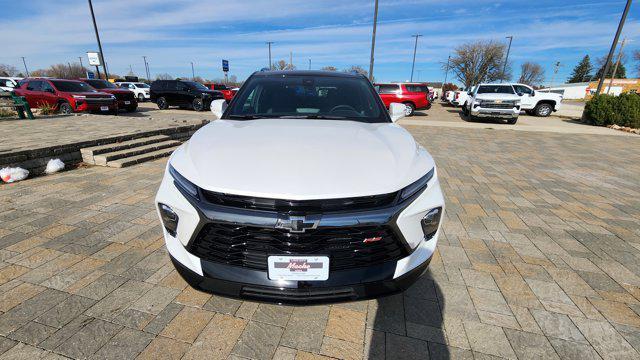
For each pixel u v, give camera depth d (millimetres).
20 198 3775
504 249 2945
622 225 3547
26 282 2238
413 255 1766
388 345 1830
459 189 4773
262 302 1643
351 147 1923
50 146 4805
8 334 1798
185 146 2139
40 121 8258
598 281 2482
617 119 13109
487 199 4336
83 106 10992
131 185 4328
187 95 16391
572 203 4242
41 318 1919
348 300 1661
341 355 1757
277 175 1621
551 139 9938
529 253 2885
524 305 2184
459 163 6512
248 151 1841
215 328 1905
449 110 22172
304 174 1627
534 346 1848
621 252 2938
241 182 1594
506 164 6516
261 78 3189
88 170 5027
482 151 7828
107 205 3631
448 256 2793
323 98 2900
